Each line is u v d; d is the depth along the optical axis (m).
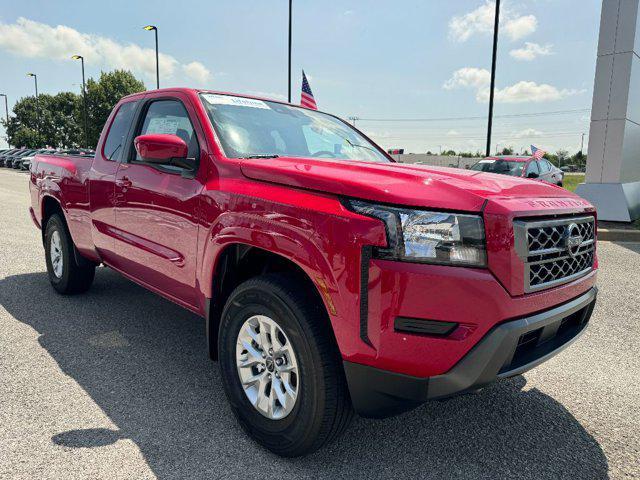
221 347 2.59
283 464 2.30
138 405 2.78
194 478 2.17
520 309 2.04
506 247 1.99
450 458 2.40
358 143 3.85
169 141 2.74
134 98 3.87
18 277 5.44
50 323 4.05
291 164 2.54
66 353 3.47
